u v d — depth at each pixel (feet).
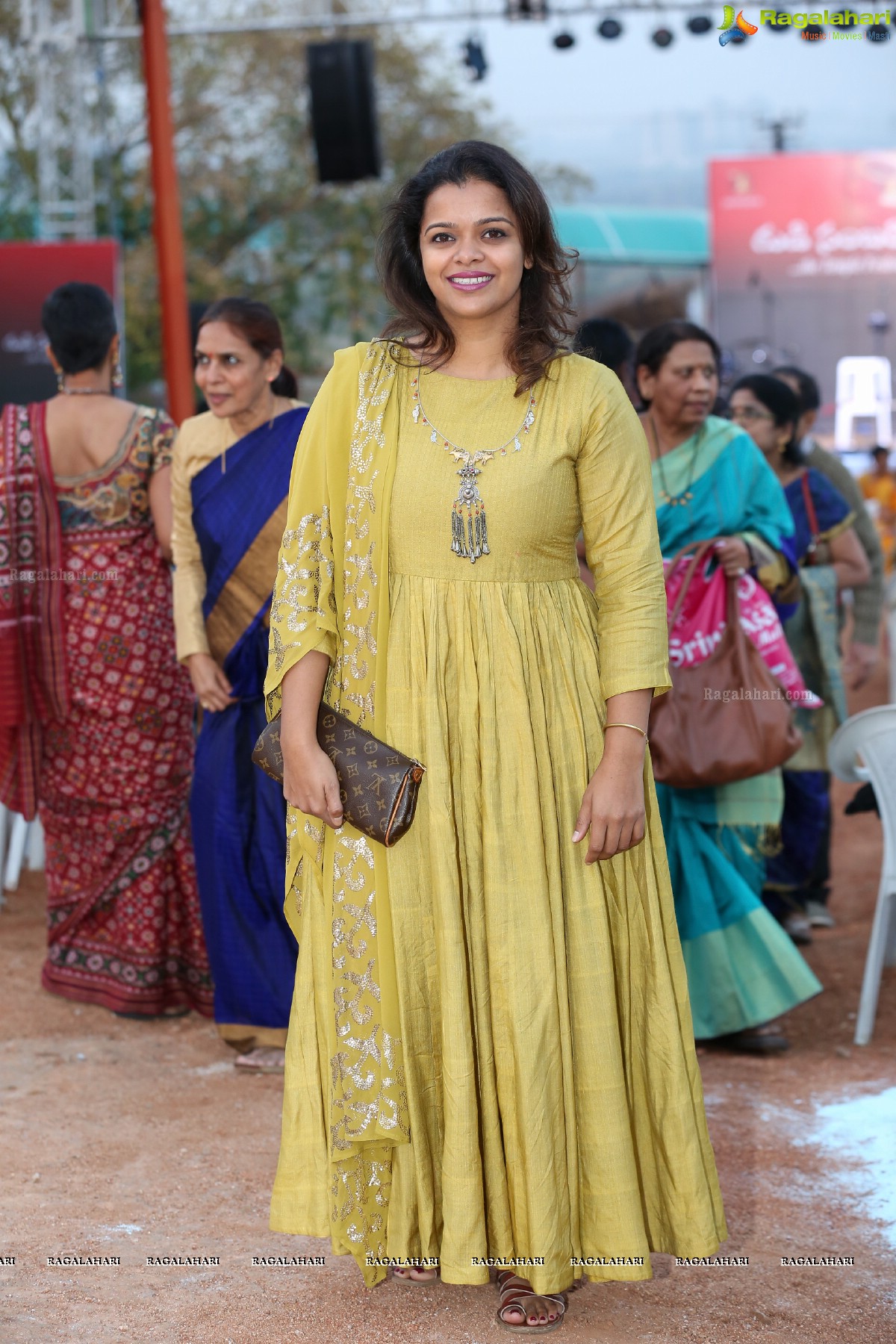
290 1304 8.13
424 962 7.52
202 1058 12.63
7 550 13.58
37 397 35.12
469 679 7.48
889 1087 11.67
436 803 7.41
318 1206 7.88
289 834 8.05
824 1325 7.91
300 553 7.68
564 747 7.63
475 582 7.50
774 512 13.05
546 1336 7.75
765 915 12.44
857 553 17.25
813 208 51.44
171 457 13.58
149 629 13.84
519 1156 7.42
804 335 51.80
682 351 12.46
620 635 7.57
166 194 29.94
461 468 7.41
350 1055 7.60
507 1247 7.54
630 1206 7.49
